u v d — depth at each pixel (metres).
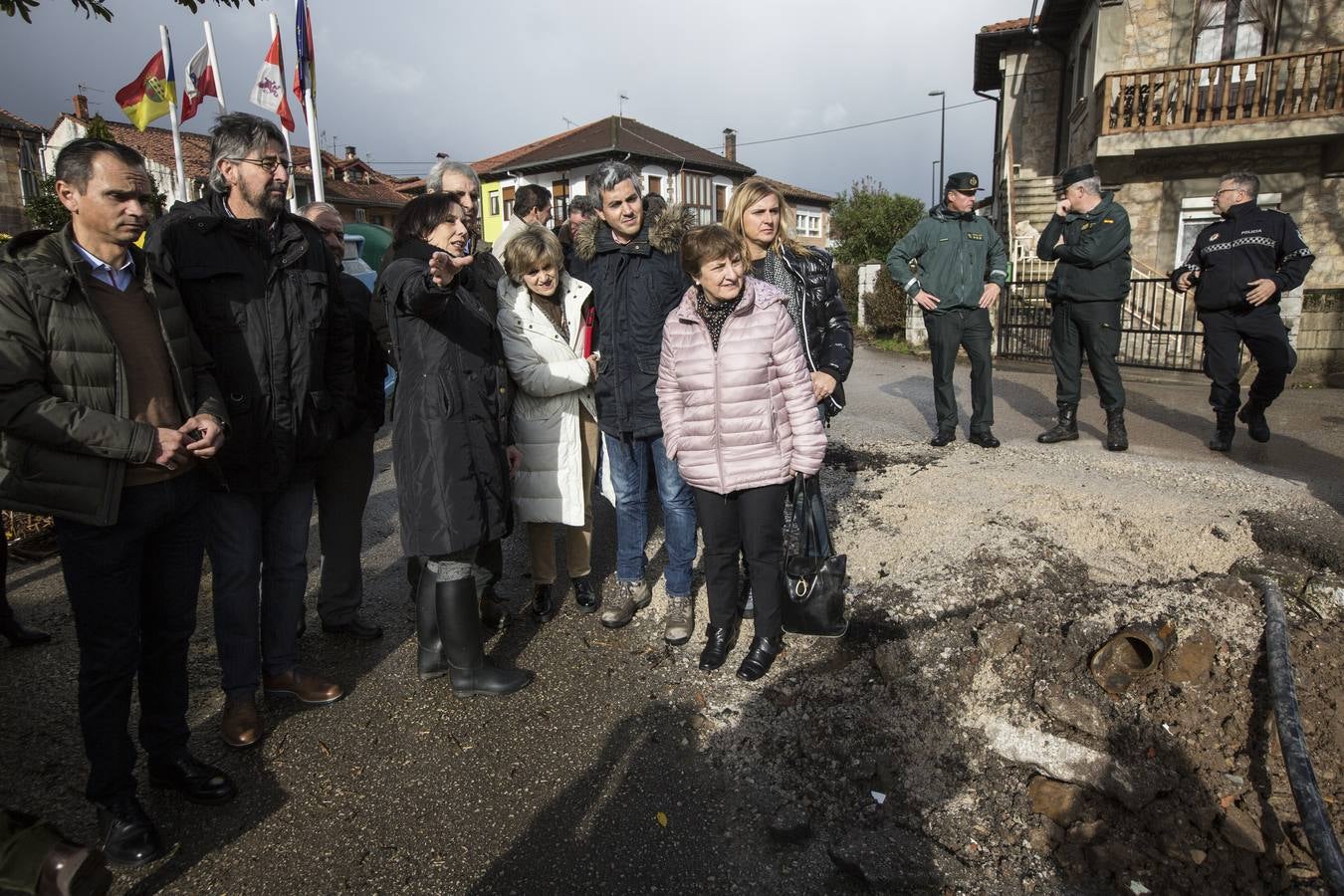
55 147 29.27
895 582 3.68
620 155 31.48
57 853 1.83
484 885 2.31
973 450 5.62
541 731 3.01
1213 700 2.96
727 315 3.01
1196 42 12.92
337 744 2.96
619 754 2.88
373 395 3.65
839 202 24.88
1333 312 8.77
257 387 2.76
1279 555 3.76
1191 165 13.01
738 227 3.44
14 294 2.08
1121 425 5.48
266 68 11.44
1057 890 2.33
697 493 3.17
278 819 2.58
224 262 2.68
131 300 2.37
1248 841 2.46
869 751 2.80
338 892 2.29
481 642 3.24
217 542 2.85
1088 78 14.30
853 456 5.59
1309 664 3.09
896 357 11.53
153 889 2.30
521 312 3.47
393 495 5.75
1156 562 3.76
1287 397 7.86
